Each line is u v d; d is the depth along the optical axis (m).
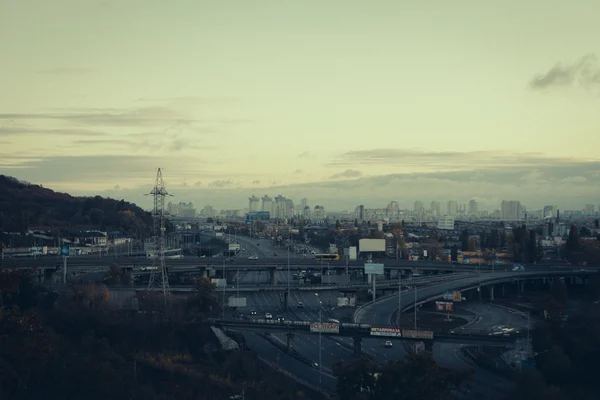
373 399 195.62
